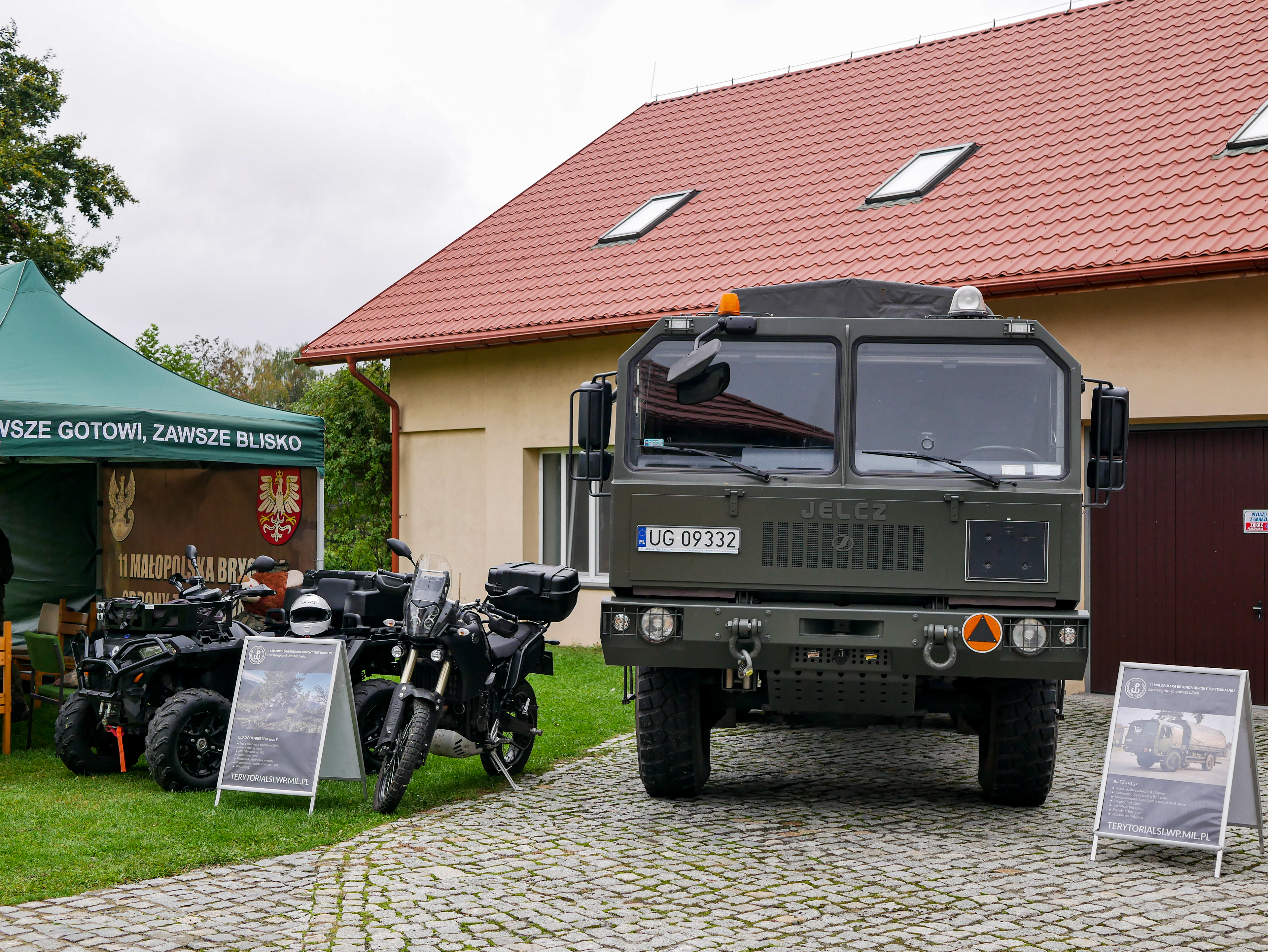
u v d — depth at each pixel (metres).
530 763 8.33
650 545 6.59
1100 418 6.44
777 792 7.50
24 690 10.08
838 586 6.46
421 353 16.39
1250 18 14.13
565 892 5.37
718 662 6.49
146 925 4.88
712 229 15.33
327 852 6.00
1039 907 5.19
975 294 6.78
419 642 7.04
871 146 15.58
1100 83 14.30
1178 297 10.66
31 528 11.72
